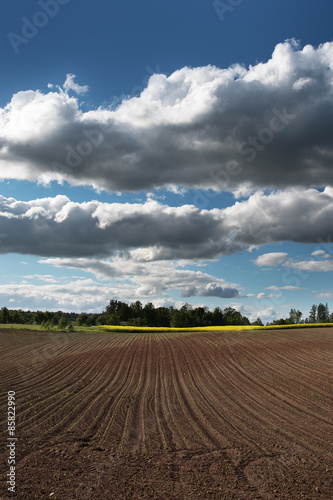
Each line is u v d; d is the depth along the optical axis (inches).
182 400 594.9
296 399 580.4
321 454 347.3
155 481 285.7
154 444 378.3
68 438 390.9
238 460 332.8
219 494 264.4
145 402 580.4
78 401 575.2
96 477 289.7
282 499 257.1
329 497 261.1
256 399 589.9
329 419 469.1
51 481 278.4
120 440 390.3
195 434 413.1
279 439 393.1
